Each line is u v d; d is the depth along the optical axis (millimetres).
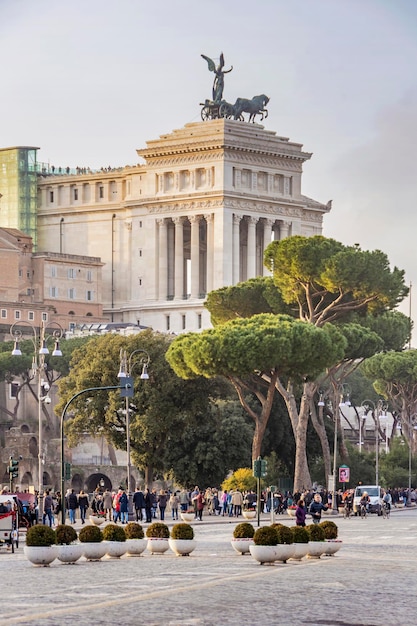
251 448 181375
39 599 55938
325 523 85312
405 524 138375
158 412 171125
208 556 83250
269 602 55031
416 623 49000
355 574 69000
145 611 51156
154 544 85938
